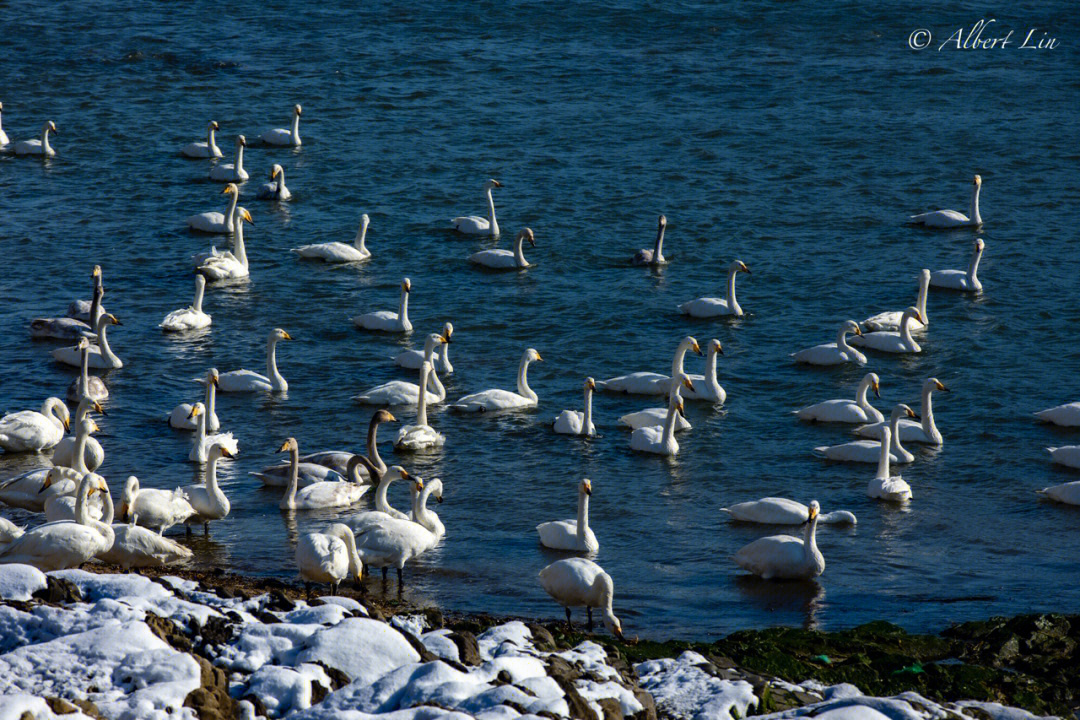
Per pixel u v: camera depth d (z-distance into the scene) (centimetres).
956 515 2734
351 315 4012
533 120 6319
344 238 4791
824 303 4138
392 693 1538
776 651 1966
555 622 2169
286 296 4181
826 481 2914
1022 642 2077
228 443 2969
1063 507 2777
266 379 3419
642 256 4488
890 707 1636
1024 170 5572
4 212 4962
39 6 8625
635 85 6962
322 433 3170
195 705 1470
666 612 2266
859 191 5303
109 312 3988
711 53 7644
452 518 2692
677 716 1656
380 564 2305
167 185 5416
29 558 2083
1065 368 3594
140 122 6316
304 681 1548
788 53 7656
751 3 8806
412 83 7000
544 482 2897
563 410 3338
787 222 4922
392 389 3341
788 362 3669
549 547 2541
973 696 1877
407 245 4716
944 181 5428
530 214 5016
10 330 3841
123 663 1539
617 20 8356
